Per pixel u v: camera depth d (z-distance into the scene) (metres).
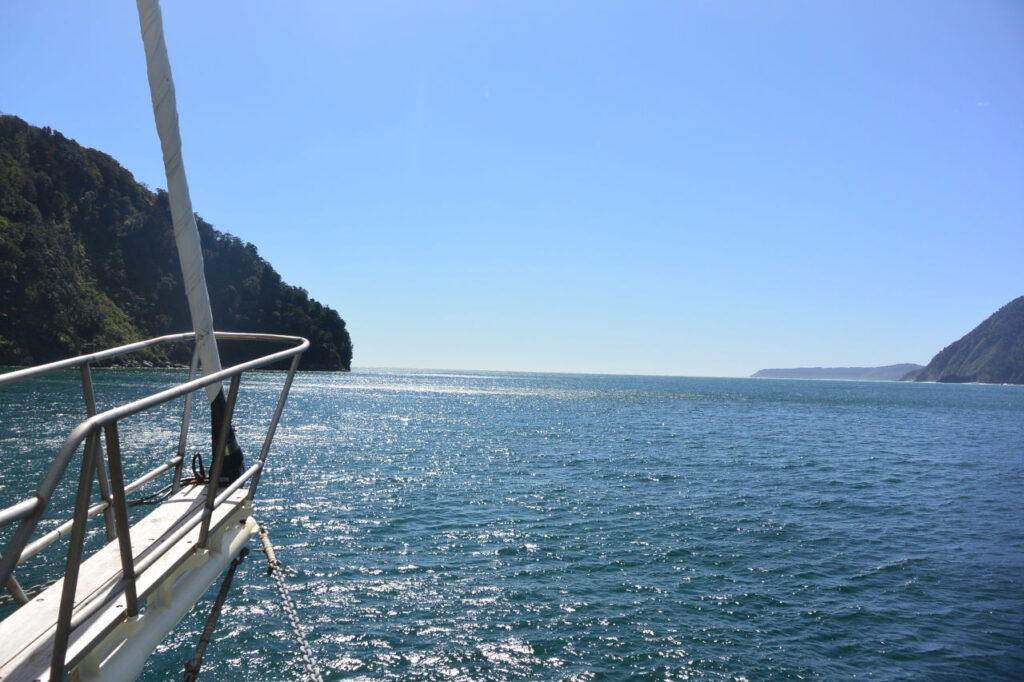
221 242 169.50
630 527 22.06
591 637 13.20
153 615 3.82
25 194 135.88
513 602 14.91
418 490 28.03
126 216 154.12
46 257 112.19
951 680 11.84
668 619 14.12
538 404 103.06
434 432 54.50
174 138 4.44
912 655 12.77
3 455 28.84
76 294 116.38
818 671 12.06
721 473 34.78
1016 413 109.12
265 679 11.35
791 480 33.06
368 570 16.81
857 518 24.59
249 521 5.34
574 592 15.60
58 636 2.74
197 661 4.36
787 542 20.58
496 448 44.25
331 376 192.88
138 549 3.96
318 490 27.20
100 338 117.69
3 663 2.93
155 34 4.29
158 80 4.32
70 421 42.22
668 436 55.09
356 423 59.97
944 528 23.38
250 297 172.62
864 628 13.95
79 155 153.88
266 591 15.09
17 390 64.25
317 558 17.69
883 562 18.69
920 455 47.12
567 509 24.81
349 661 12.05
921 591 16.31
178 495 5.06
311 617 13.80
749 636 13.42
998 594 16.22
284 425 54.91
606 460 39.16
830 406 116.50
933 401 149.50
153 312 148.12
